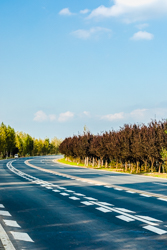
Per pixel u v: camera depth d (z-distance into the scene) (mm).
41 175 28703
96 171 35469
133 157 35281
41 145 146000
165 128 31484
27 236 7160
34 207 11188
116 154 37969
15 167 46062
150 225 8133
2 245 6410
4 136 92875
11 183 20766
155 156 31609
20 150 117812
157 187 17719
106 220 8797
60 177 26047
